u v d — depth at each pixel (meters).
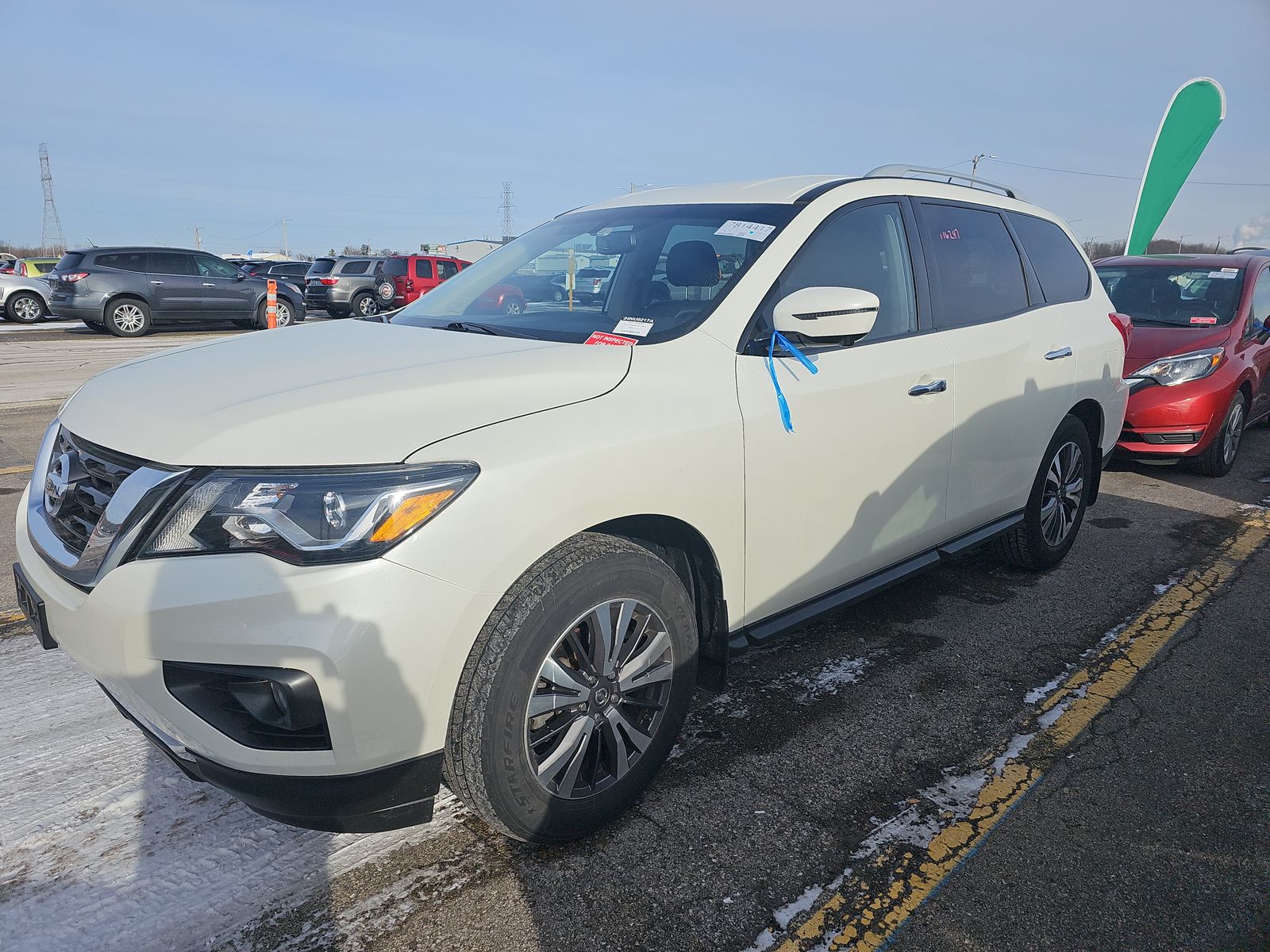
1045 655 3.51
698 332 2.60
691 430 2.38
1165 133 14.69
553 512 2.05
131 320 17.20
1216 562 4.61
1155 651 3.55
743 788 2.59
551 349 2.46
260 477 1.85
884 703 3.11
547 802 2.19
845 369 2.89
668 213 3.25
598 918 2.08
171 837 2.38
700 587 2.62
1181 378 6.20
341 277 22.45
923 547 3.41
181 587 1.82
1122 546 4.88
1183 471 6.75
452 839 2.37
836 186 3.17
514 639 2.01
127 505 1.92
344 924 2.07
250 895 2.16
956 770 2.70
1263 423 8.80
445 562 1.89
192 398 2.17
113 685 1.96
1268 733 2.95
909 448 3.16
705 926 2.06
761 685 3.23
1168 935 2.05
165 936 2.03
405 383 2.14
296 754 1.85
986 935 2.04
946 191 3.70
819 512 2.84
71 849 2.32
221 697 1.87
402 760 1.93
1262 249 8.10
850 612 3.92
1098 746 2.85
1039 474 4.08
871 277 3.14
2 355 13.62
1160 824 2.46
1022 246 4.05
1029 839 2.38
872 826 2.43
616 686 2.29
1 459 6.55
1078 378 4.16
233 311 18.36
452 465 1.93
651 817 2.45
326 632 1.79
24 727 2.90
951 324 3.46
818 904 2.13
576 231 3.44
